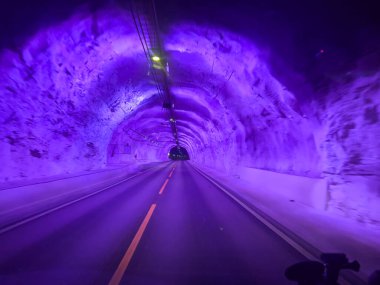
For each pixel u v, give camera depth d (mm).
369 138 6355
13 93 10234
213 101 20141
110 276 4031
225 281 3893
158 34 11242
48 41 9719
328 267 2307
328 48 6809
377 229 6090
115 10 9695
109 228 6895
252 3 7582
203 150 48969
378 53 5746
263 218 8062
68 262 4574
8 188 8805
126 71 15711
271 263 4582
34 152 12875
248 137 18438
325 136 8172
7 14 7746
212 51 11789
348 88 6793
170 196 12805
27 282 3811
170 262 4605
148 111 29156
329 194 8008
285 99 10008
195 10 9117
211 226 7133
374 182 6246
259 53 9453
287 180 11273
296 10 6844
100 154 22750
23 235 6230
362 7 5516
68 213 8852
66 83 12719
